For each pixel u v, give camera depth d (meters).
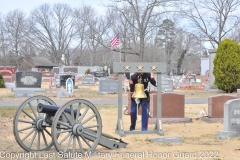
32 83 29.23
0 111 16.84
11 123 13.43
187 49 87.06
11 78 44.38
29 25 95.62
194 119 14.89
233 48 28.06
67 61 100.62
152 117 13.87
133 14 41.62
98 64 88.50
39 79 29.52
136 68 10.94
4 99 23.86
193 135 11.04
